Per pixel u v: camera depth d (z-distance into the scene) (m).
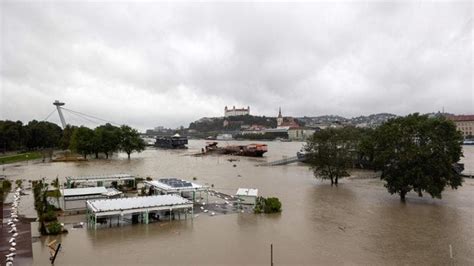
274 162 165.12
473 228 55.50
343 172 100.12
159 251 44.62
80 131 192.88
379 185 100.12
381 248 46.41
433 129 72.81
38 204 64.69
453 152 72.00
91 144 188.88
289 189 93.69
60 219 59.47
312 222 59.09
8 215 61.59
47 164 162.88
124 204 57.47
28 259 41.38
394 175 76.44
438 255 43.81
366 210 68.12
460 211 66.94
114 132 196.00
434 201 76.69
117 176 94.62
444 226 56.62
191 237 50.38
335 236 51.50
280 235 51.88
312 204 73.88
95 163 170.38
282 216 63.22
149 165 162.12
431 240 49.56
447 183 72.81
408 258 42.88
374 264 41.00
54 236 50.00
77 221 58.12
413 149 71.88
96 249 45.06
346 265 40.66
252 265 40.50
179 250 45.06
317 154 101.88
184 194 77.88
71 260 41.31
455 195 83.94
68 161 177.75
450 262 41.62
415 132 74.12
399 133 75.06
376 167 102.12
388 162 77.50
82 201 68.81
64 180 107.38
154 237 50.12
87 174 125.00
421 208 69.69
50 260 41.00
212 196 81.25
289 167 152.62
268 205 66.25
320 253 44.53
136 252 44.19
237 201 73.25
